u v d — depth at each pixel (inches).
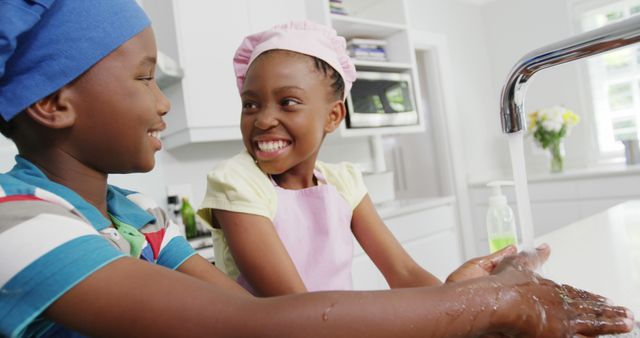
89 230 13.8
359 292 13.1
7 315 12.2
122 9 15.7
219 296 12.6
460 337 13.3
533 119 125.3
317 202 29.9
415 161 139.4
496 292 14.0
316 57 28.4
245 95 28.1
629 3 122.2
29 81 14.8
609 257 34.8
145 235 21.7
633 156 112.7
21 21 13.8
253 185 27.5
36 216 13.2
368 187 96.4
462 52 139.1
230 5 79.0
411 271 31.5
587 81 129.6
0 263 12.4
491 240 38.6
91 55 14.9
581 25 129.4
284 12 86.7
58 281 12.2
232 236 25.5
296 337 12.1
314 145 28.8
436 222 97.1
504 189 114.4
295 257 28.4
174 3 72.9
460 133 133.7
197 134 74.7
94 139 15.9
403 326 12.6
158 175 79.9
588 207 109.7
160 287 12.4
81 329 12.5
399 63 100.7
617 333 16.5
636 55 121.8
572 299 17.1
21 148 16.7
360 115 88.9
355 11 114.3
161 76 67.9
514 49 140.6
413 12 126.9
